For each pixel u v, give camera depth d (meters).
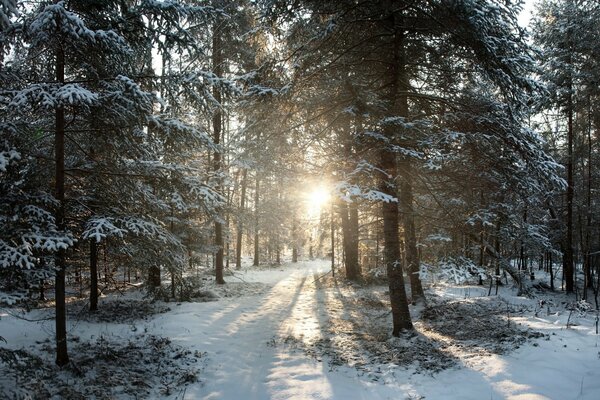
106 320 10.34
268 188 27.14
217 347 8.52
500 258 14.34
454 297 14.80
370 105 8.27
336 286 18.48
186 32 6.81
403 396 5.77
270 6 8.23
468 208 10.13
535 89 8.23
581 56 16.45
